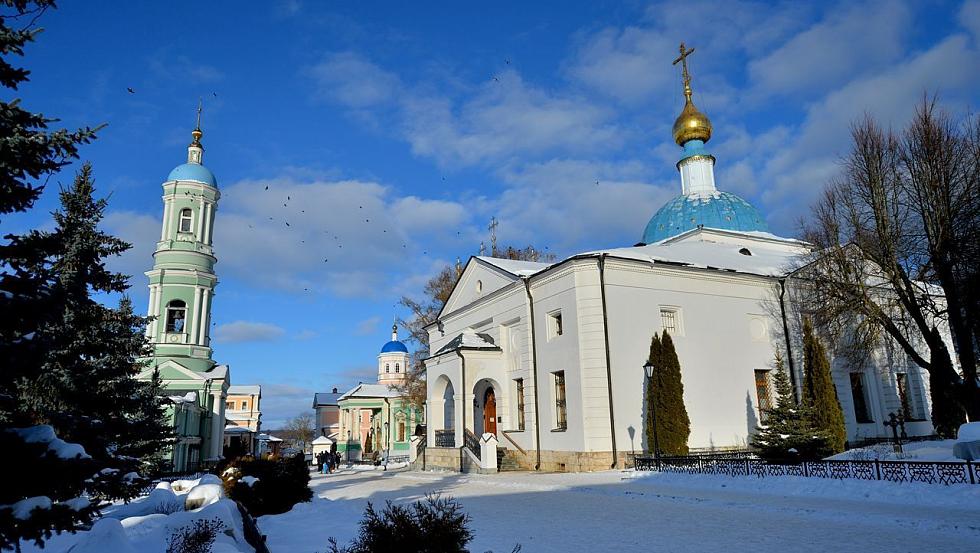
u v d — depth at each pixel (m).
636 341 25.66
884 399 31.72
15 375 6.32
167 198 44.09
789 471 16.91
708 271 28.02
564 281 26.20
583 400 24.47
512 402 29.05
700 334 27.42
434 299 48.91
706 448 26.11
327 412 96.31
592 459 23.86
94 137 7.38
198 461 38.56
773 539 10.20
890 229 24.86
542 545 10.34
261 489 16.22
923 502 13.11
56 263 15.66
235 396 73.81
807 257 30.61
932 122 23.89
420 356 47.41
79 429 12.34
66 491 6.65
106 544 7.38
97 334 16.75
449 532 7.62
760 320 29.47
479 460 26.91
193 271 43.06
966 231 22.75
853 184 26.23
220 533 9.16
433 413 32.38
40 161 7.08
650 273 26.75
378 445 73.75
